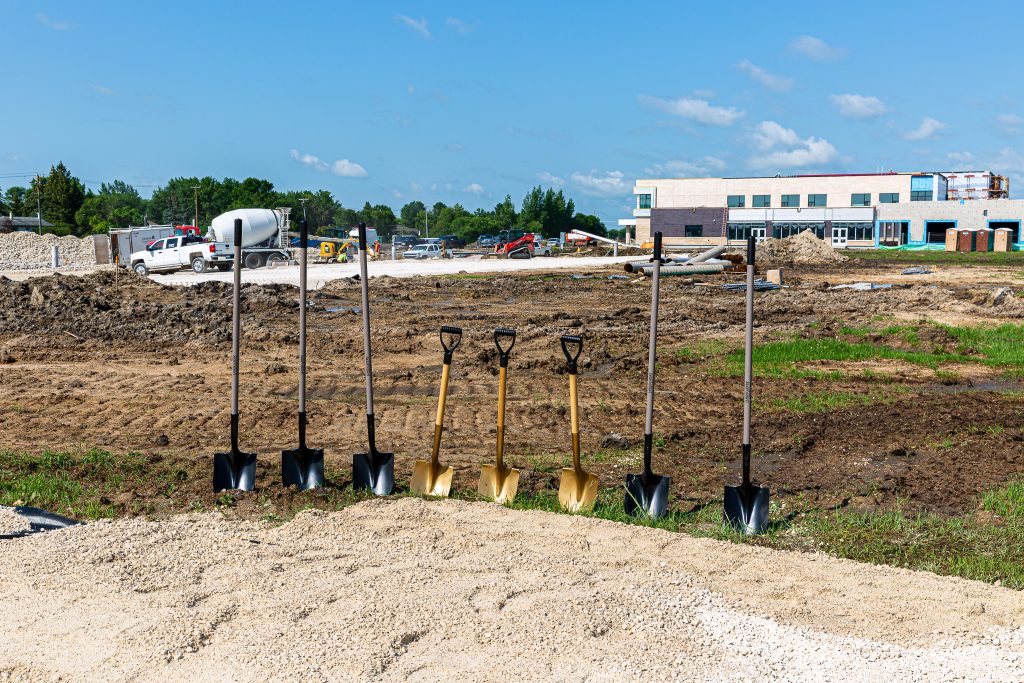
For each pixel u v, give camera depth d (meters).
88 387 12.94
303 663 4.11
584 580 5.31
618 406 11.62
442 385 7.66
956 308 22.58
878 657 4.34
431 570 5.40
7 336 18.03
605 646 4.39
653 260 7.23
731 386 13.12
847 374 14.01
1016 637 4.59
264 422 10.65
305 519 6.48
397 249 76.12
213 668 4.10
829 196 95.31
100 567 5.33
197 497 7.44
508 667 4.15
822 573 5.58
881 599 5.13
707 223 92.62
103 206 151.25
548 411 11.26
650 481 7.16
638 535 6.35
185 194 151.50
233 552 5.68
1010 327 18.56
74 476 7.99
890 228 86.06
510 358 15.88
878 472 8.20
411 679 4.03
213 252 41.84
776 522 6.86
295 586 5.09
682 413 11.19
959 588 5.34
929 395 12.16
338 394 12.80
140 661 4.16
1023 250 71.56
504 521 6.66
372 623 4.55
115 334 18.16
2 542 5.79
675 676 4.11
